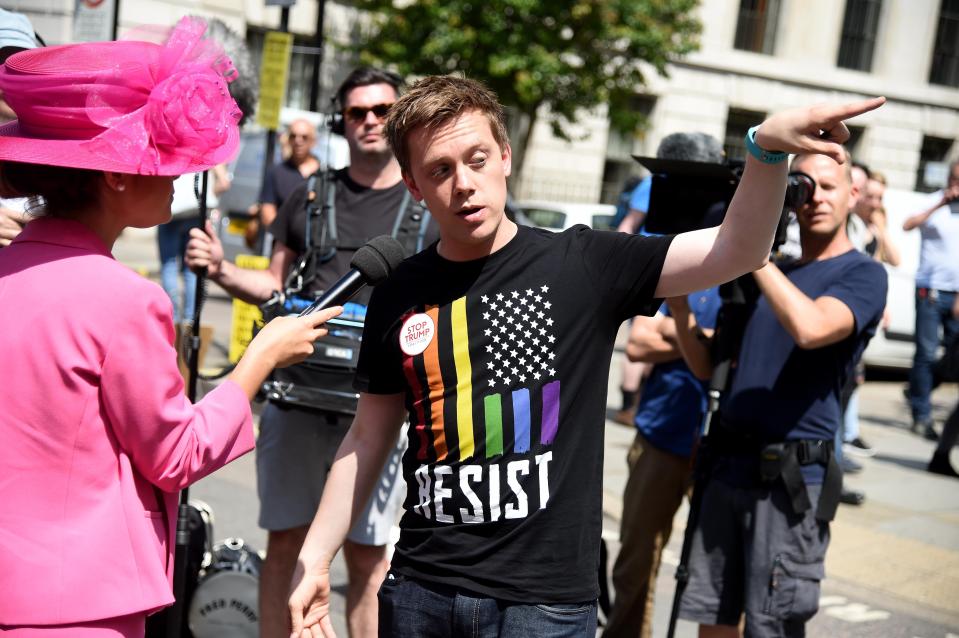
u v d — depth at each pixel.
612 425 8.17
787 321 2.92
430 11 16.95
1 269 1.71
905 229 8.96
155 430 1.68
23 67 1.69
